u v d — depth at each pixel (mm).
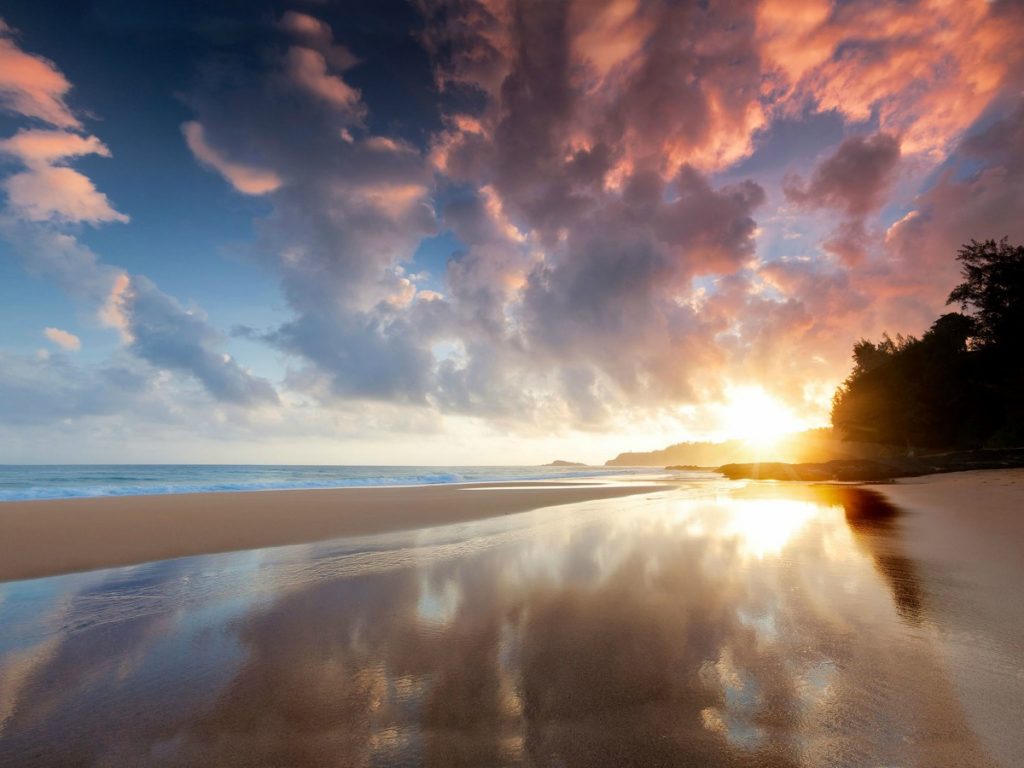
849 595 5723
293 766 2693
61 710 3340
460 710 3266
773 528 10922
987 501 15094
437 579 6727
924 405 48812
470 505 16984
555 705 3303
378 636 4629
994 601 5430
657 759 2691
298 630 4816
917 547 8469
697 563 7535
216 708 3344
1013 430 40906
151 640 4609
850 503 16219
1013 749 2723
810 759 2672
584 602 5605
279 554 8508
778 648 4211
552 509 15539
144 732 3062
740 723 3045
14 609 5555
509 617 5117
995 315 44344
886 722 3027
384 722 3131
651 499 19141
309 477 55062
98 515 13656
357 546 9211
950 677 3623
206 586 6465
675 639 4453
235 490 27281
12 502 17359
